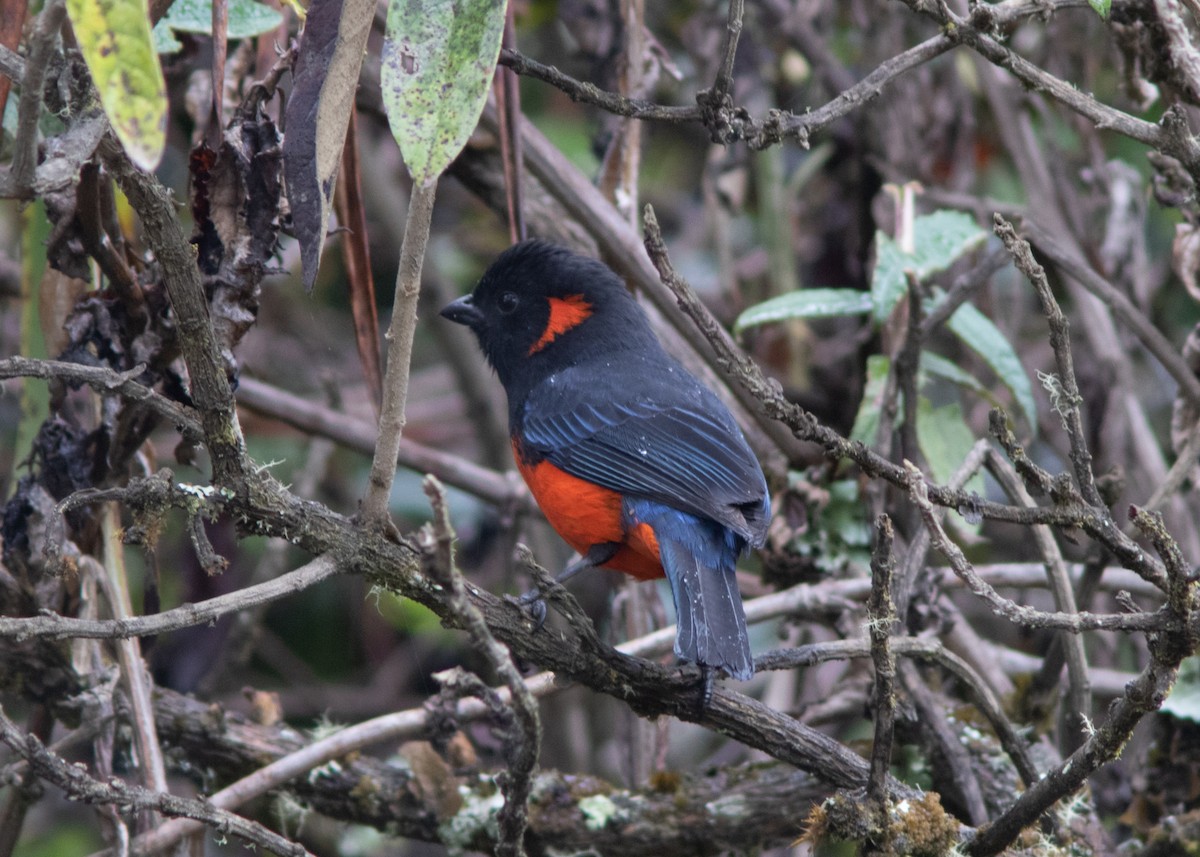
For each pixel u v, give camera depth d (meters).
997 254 9.54
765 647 13.37
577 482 8.91
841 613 9.79
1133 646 11.30
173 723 9.21
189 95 9.14
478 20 5.52
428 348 16.58
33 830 12.59
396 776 9.23
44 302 8.17
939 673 10.02
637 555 8.88
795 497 10.51
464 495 14.54
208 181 7.15
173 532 13.52
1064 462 12.18
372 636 14.22
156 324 7.50
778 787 9.17
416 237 5.79
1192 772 9.34
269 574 11.99
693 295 6.61
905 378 9.62
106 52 4.65
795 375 13.58
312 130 6.43
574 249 10.79
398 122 5.54
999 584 10.13
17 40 7.17
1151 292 13.21
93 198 7.05
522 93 15.47
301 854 6.55
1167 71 8.31
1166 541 5.86
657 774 9.39
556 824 9.09
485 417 14.28
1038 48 12.75
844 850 11.34
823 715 9.91
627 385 9.20
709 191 13.30
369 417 14.96
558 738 12.77
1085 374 11.86
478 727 10.59
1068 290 12.12
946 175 13.04
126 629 6.03
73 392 8.46
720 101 7.24
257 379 12.86
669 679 7.32
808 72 13.55
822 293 10.91
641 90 10.57
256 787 8.51
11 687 8.60
